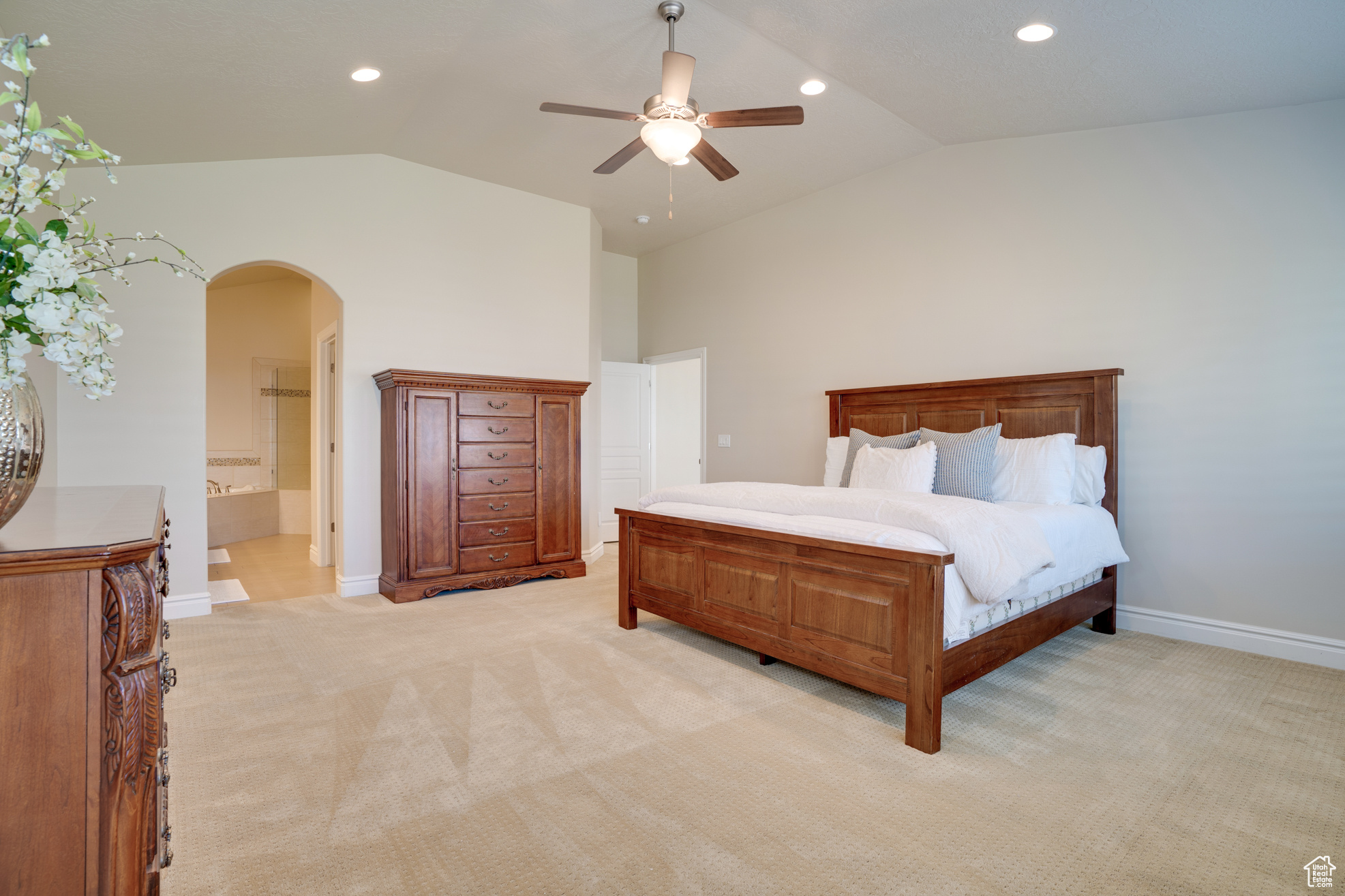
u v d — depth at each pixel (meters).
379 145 4.32
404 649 3.33
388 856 1.71
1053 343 3.94
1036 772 2.14
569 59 3.30
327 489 5.49
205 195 3.96
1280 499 3.22
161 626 1.29
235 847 1.74
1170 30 2.69
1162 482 3.56
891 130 4.14
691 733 2.40
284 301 7.84
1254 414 3.28
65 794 0.94
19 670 0.91
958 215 4.37
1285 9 2.46
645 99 3.71
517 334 5.14
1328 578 3.11
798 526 2.79
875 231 4.84
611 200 5.38
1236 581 3.35
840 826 1.84
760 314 5.73
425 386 4.30
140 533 1.10
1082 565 3.18
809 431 5.33
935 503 2.71
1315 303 3.12
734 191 5.21
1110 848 1.74
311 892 1.57
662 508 3.57
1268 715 2.56
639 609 3.83
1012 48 3.00
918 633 2.28
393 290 4.57
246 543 6.79
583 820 1.87
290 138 3.91
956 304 4.38
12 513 1.11
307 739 2.35
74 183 3.63
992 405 4.13
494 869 1.65
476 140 4.26
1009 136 4.08
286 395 7.80
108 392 1.14
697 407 7.30
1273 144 3.23
